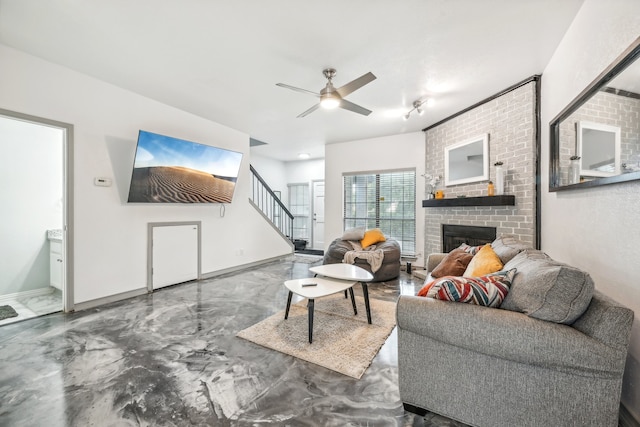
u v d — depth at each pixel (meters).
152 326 2.55
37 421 1.41
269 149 6.67
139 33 2.27
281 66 2.77
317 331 2.42
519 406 1.24
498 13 2.02
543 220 2.89
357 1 1.90
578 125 2.03
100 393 1.62
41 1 1.90
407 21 2.11
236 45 2.42
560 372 1.17
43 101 2.67
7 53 2.46
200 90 3.33
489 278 1.49
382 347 2.17
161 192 3.56
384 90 3.34
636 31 1.40
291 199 8.44
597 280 1.75
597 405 1.12
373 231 4.84
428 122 4.57
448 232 4.27
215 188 4.19
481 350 1.27
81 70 2.88
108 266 3.19
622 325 1.10
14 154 3.33
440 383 1.40
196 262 4.21
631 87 1.41
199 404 1.53
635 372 1.34
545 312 1.22
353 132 5.16
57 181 3.66
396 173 5.43
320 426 1.38
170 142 3.48
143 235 3.54
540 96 2.96
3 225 3.26
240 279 4.31
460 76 2.99
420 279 4.27
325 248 6.12
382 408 1.51
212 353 2.07
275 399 1.58
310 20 2.09
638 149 1.35
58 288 3.44
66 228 2.87
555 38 2.32
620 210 1.51
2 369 1.86
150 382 1.72
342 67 2.79
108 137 3.17
